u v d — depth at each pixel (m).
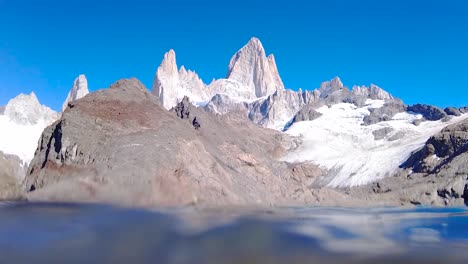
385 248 35.44
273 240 33.81
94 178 58.69
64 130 79.38
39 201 42.91
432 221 61.59
